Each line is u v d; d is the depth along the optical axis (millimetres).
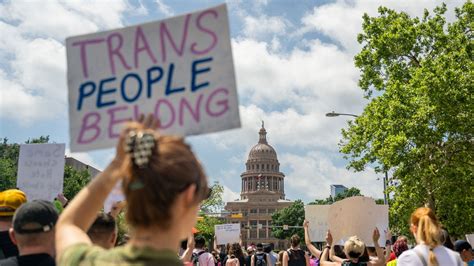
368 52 35188
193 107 2557
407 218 32781
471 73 30703
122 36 2689
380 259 7836
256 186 199125
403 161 30875
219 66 2564
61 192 7098
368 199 8758
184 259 7391
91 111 2658
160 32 2654
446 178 31766
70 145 2645
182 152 2039
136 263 1934
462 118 30594
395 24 34469
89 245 2127
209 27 2598
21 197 4477
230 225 22094
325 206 11797
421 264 5078
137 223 1992
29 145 7289
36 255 3391
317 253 9766
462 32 34438
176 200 1979
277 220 161750
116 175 2205
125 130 2152
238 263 15984
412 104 31062
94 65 2691
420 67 33156
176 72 2609
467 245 8500
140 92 2625
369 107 34469
